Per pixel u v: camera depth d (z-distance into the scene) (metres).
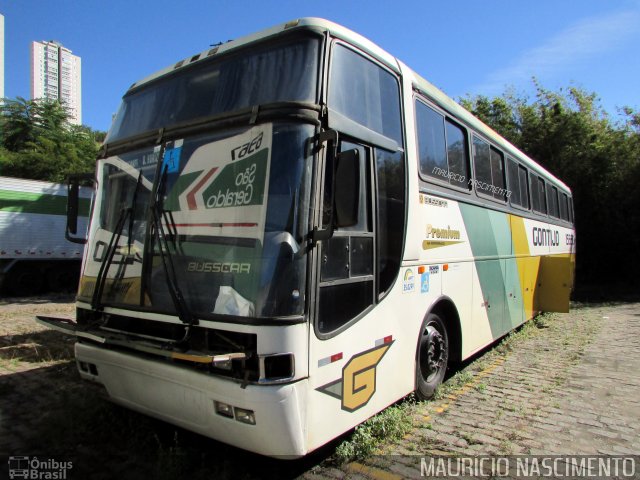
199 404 3.36
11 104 28.41
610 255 22.41
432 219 5.20
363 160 3.97
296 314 3.15
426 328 5.21
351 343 3.68
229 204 3.43
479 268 6.66
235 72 3.89
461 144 6.24
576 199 22.16
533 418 5.00
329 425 3.43
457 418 4.93
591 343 9.02
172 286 3.51
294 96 3.46
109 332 3.91
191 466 3.78
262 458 3.94
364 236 3.92
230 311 3.22
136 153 4.13
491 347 8.49
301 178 3.26
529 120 22.94
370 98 4.16
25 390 5.46
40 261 16.59
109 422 4.51
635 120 22.48
